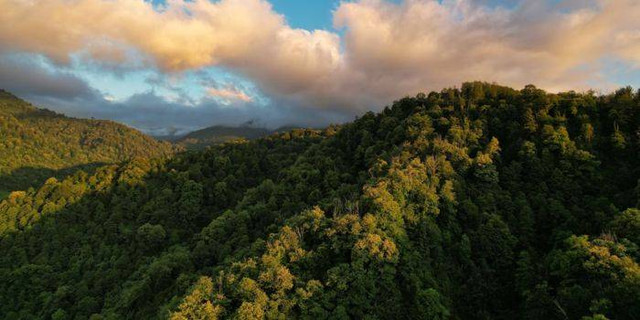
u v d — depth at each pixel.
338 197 91.56
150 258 114.00
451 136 101.00
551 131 93.56
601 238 63.22
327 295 61.34
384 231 68.38
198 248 101.94
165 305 77.12
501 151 98.62
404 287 63.62
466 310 66.12
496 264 71.19
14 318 107.62
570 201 81.00
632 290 51.78
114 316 89.50
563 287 60.12
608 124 98.62
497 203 81.62
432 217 75.50
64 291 108.31
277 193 117.19
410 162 87.19
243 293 61.19
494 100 119.44
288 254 68.69
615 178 84.69
